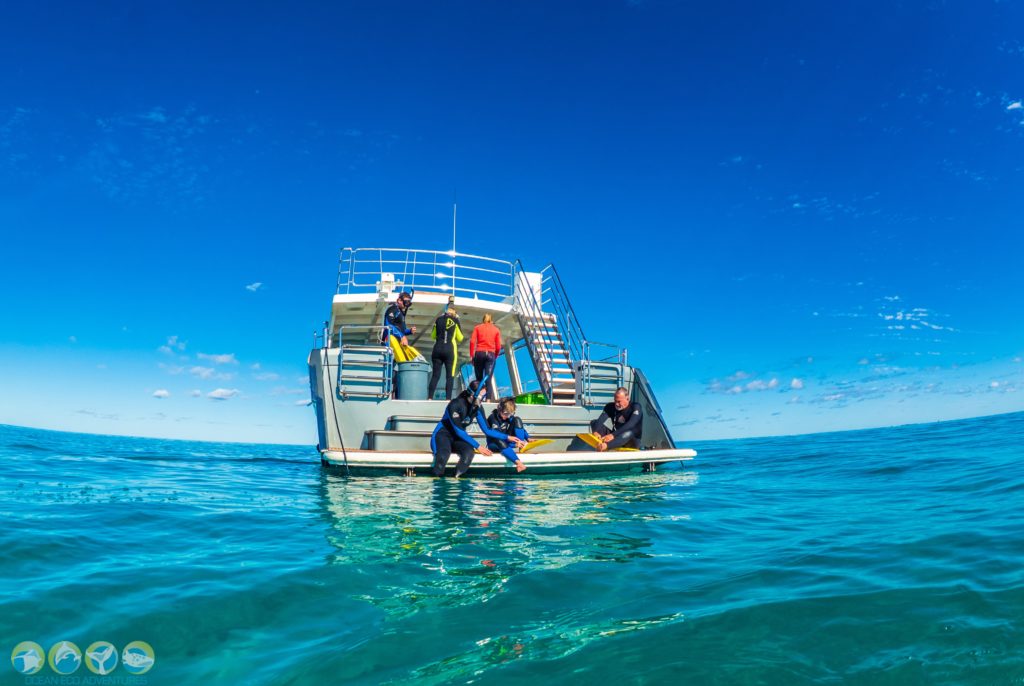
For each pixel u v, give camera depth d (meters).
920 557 3.26
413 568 3.27
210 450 17.19
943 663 1.96
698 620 2.41
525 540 4.02
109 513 4.74
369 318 12.39
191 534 4.13
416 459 8.52
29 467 8.27
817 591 2.73
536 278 12.43
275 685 1.92
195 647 2.21
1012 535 3.65
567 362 11.59
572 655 2.10
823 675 1.91
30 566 3.13
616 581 3.03
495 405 10.28
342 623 2.45
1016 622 2.24
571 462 9.10
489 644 2.22
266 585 2.91
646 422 11.18
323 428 9.95
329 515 5.03
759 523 4.67
